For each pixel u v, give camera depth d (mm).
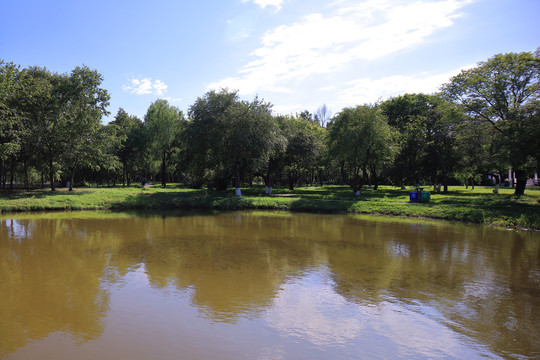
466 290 8117
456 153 35844
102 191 34281
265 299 7434
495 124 28078
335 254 11562
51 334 5766
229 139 30734
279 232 15820
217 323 6242
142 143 52094
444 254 11656
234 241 13664
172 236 14656
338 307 7043
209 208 26453
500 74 28359
